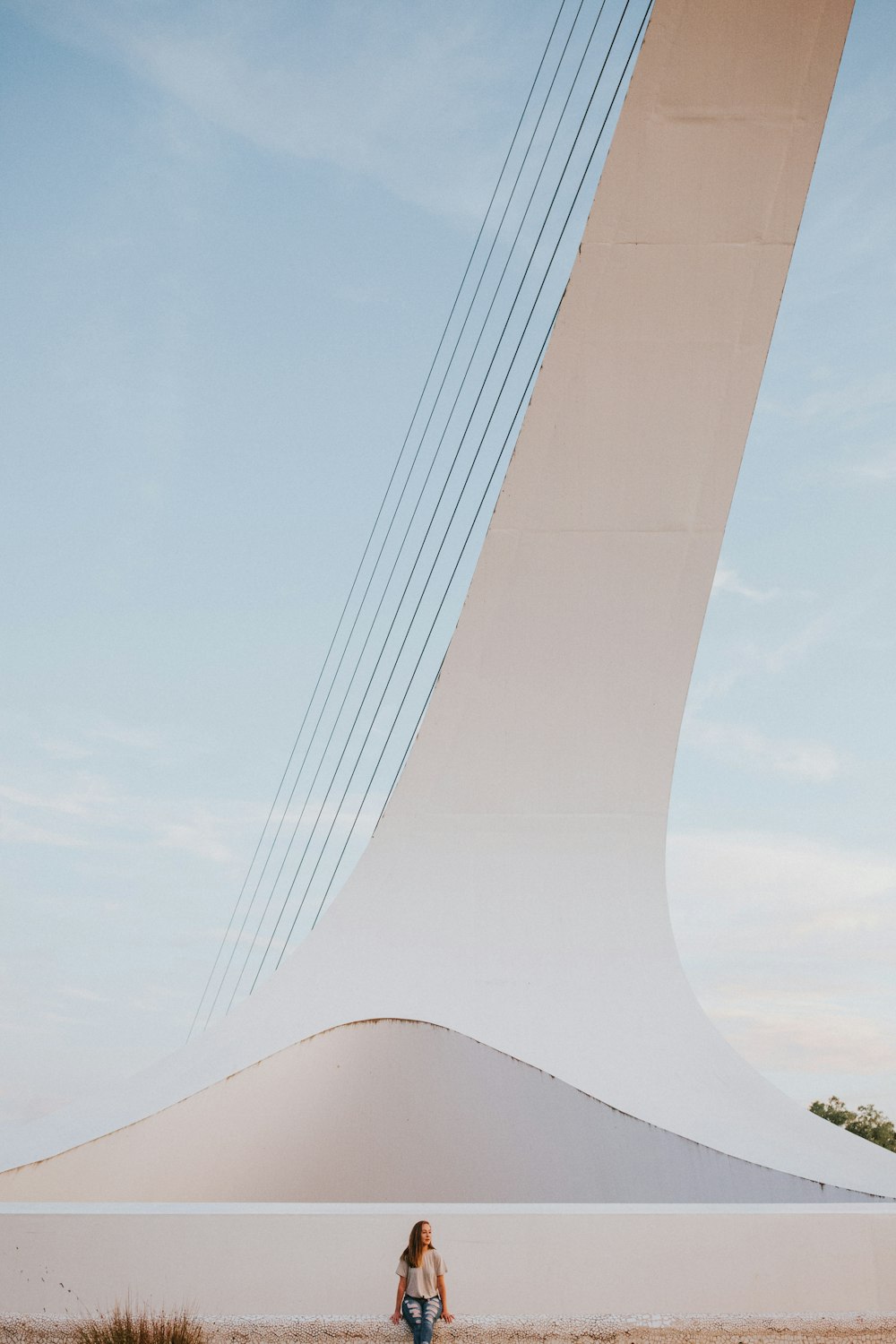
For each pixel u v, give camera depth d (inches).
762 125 355.3
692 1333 218.7
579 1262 220.4
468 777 403.9
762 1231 226.8
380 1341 211.6
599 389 378.6
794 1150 337.1
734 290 369.4
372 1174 362.3
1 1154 329.7
